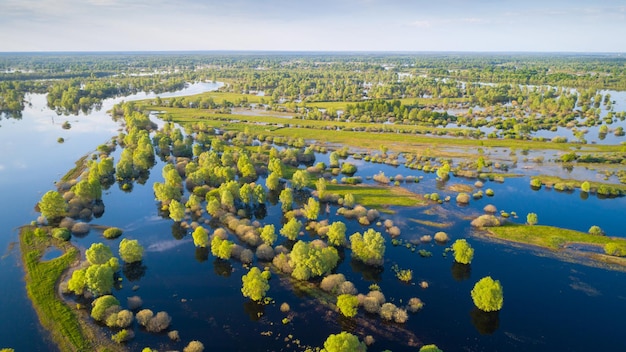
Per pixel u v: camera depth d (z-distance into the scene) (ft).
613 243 378.94
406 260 372.99
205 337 277.64
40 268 352.90
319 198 505.66
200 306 310.45
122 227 439.22
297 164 651.25
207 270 359.05
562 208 475.31
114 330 281.95
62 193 521.24
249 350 266.36
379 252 357.82
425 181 567.59
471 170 599.57
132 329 283.59
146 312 289.12
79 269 344.28
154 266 364.79
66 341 271.28
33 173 597.11
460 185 547.49
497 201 497.05
